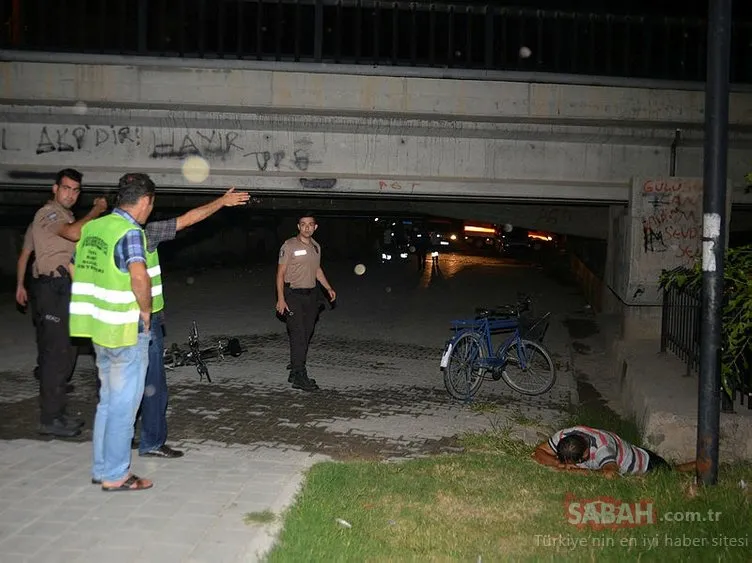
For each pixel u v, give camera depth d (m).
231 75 10.35
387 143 10.96
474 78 10.57
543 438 7.55
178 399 8.42
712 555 4.54
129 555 4.27
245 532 4.59
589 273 18.02
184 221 5.96
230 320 13.89
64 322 6.70
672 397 7.65
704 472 5.77
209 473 5.75
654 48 10.90
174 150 10.73
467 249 31.97
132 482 5.31
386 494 5.46
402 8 10.57
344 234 29.39
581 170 11.16
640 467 6.26
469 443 7.15
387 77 10.50
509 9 10.70
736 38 11.02
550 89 10.69
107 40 10.34
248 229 24.53
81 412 7.81
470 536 4.77
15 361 10.14
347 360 11.05
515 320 9.53
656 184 10.58
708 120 5.57
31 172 10.62
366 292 18.34
